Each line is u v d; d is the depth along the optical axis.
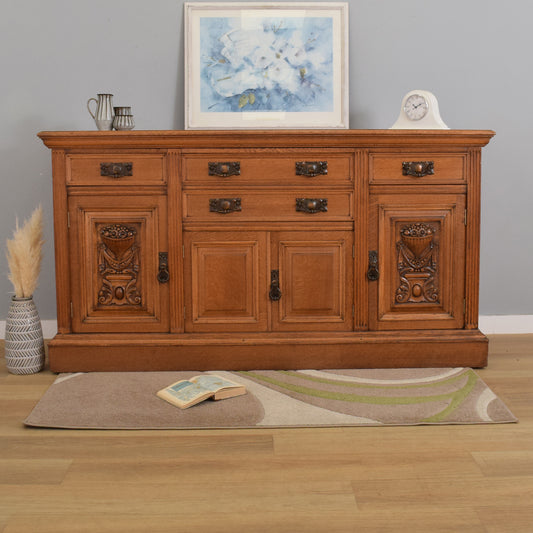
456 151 2.59
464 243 2.63
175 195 2.57
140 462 1.89
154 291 2.62
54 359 2.59
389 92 3.11
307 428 2.11
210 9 3.04
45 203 3.11
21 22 3.00
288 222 2.60
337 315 2.65
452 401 2.29
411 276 2.64
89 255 2.60
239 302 2.63
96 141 2.52
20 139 3.06
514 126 3.14
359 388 2.41
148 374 2.56
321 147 2.57
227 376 2.54
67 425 2.11
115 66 3.05
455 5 3.07
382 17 3.08
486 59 3.10
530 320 3.24
